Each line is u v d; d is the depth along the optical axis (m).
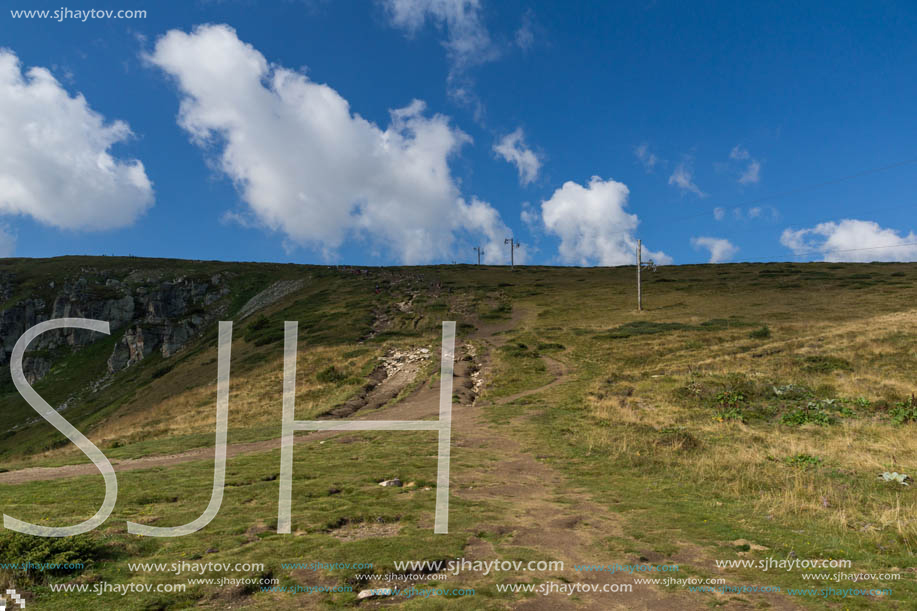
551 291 76.69
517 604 5.76
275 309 77.31
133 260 128.75
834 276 75.44
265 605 5.74
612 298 68.00
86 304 97.38
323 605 5.73
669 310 57.06
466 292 77.00
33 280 108.56
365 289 81.81
